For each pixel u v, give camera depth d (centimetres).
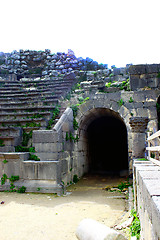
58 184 859
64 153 1014
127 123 1205
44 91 1642
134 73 1316
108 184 1104
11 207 671
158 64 1298
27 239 447
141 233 391
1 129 1080
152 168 442
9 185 881
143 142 845
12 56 2227
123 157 2072
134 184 622
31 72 2173
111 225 530
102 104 1266
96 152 1950
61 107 1329
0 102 1452
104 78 1769
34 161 884
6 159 905
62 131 1001
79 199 788
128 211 630
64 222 548
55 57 2175
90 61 2064
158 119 1249
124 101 1235
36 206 685
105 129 2061
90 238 280
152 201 210
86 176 1379
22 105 1409
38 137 946
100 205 709
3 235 465
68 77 1836
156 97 1210
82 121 1323
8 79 2045
